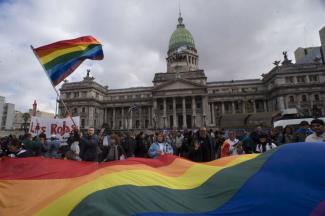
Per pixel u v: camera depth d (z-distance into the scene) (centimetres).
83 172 819
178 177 760
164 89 10894
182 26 14475
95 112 11888
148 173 712
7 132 10725
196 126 10556
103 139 1969
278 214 454
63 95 12112
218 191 593
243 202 514
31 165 872
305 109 9806
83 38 1515
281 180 532
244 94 11300
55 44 1441
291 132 1817
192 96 10638
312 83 9856
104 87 12875
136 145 1947
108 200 527
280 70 10300
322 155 541
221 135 2394
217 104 11619
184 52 13425
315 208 439
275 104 10525
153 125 11000
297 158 572
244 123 4328
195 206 539
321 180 489
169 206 525
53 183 757
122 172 696
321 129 1065
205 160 1393
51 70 1394
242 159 838
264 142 1653
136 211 493
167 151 1741
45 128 2402
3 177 793
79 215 503
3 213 625
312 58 11644
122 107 12269
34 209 591
